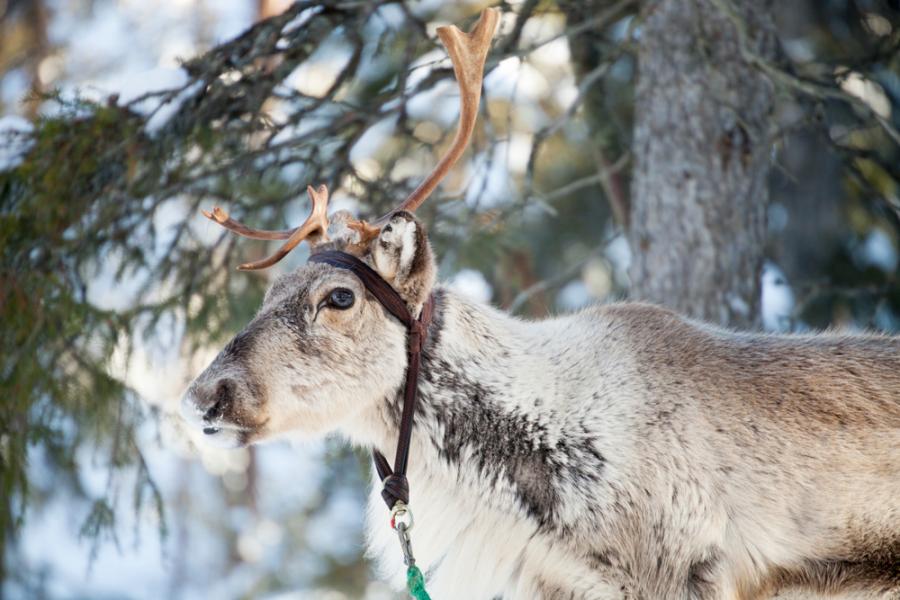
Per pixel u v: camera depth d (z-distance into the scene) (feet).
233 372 22.97
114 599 83.20
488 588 24.80
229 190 37.55
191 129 35.45
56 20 84.79
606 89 42.14
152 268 37.22
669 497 23.02
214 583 95.55
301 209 39.29
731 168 35.50
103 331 37.58
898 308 57.31
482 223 38.47
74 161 35.22
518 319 26.63
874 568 23.13
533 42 37.29
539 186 68.54
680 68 35.81
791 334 26.17
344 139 38.22
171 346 38.32
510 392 24.23
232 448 23.29
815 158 65.21
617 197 41.60
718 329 26.35
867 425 23.54
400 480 23.41
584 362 24.63
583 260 40.09
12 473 36.50
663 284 35.37
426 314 24.35
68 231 36.35
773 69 32.12
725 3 32.14
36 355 35.47
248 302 40.93
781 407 23.73
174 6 92.73
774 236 69.31
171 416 39.32
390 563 26.25
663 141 35.88
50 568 81.15
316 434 24.20
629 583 23.04
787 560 23.31
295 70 36.99
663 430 23.40
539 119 69.31
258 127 35.91
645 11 34.17
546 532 23.65
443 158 25.05
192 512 99.96
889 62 40.70
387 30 36.70
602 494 23.20
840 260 63.77
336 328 23.56
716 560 22.97
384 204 37.29
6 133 36.63
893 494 23.15
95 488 64.80
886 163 38.29
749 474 23.24
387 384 24.16
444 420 24.43
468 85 24.84
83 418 40.37
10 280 34.94
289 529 80.02
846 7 62.08
